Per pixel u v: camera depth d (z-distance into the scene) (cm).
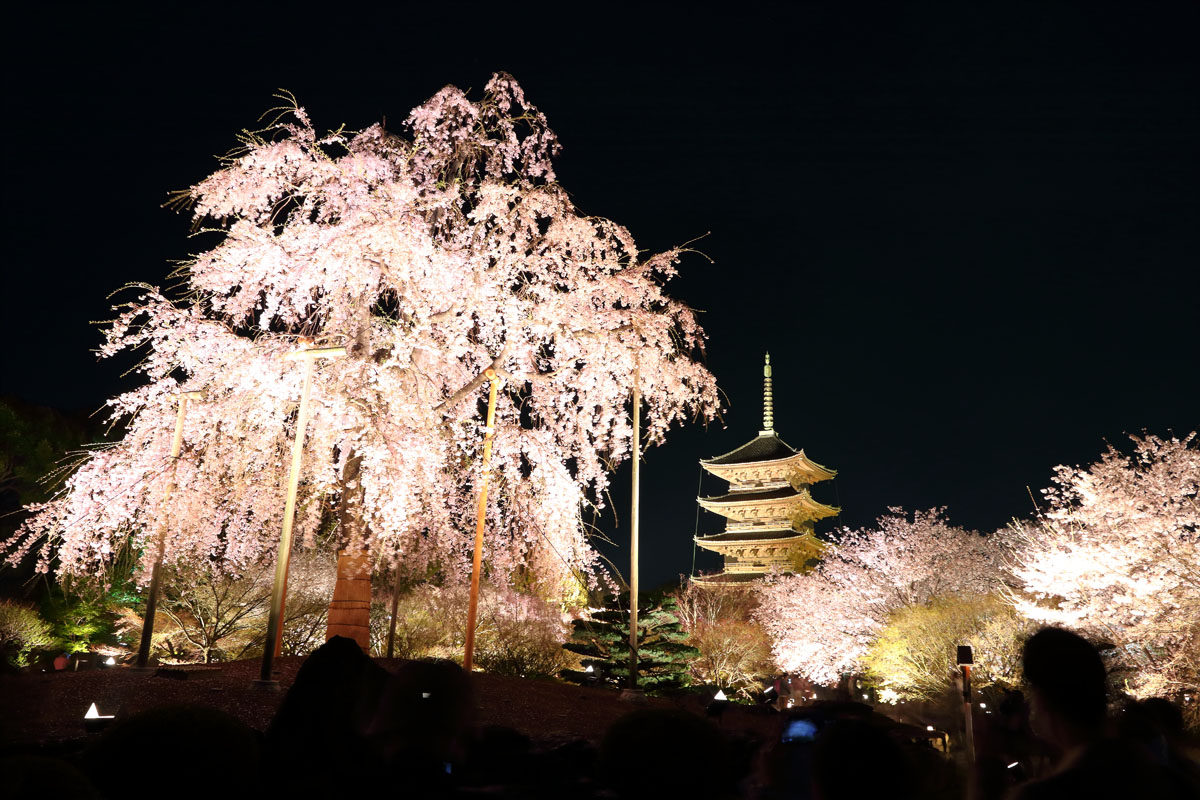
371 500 1515
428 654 2253
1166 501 2025
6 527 2372
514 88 1814
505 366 1741
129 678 1352
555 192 1820
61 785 211
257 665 1614
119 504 1465
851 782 229
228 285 1551
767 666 3934
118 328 1458
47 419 2653
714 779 248
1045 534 2550
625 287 1753
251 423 1597
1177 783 289
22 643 2153
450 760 307
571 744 938
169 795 248
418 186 1809
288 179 1648
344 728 326
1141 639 1888
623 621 2323
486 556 1828
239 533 1684
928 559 3419
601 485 1766
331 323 1565
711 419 1836
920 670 2595
